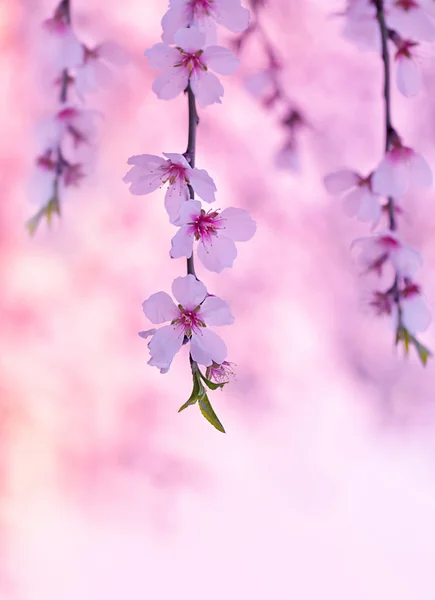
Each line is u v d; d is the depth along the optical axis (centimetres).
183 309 111
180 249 112
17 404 199
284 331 201
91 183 183
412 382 195
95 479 199
